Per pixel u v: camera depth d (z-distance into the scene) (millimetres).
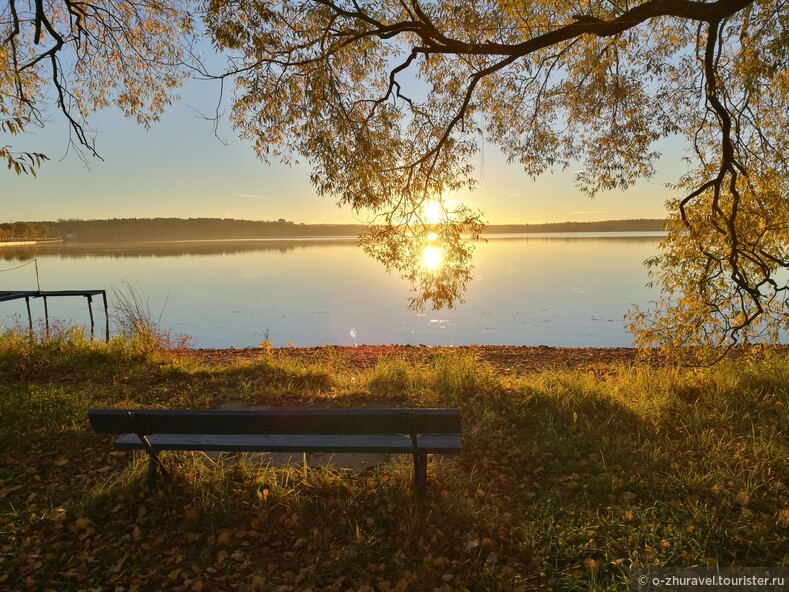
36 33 6785
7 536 3426
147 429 3641
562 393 5918
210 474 4082
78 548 3336
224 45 5668
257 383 7156
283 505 3664
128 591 2959
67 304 25719
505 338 17078
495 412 5500
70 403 5973
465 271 7840
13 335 9750
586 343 16109
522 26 7172
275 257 68562
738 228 6992
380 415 3408
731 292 6969
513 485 4027
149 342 9484
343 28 6492
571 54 8109
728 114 6789
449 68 7988
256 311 23156
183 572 3092
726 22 6715
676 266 7266
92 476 4324
